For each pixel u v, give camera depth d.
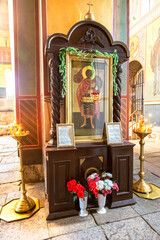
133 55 8.33
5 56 9.37
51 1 2.40
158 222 1.96
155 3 6.67
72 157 2.07
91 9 2.61
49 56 2.07
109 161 2.31
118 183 2.28
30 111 3.04
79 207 2.22
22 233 1.81
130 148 2.29
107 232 1.81
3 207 2.30
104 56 2.25
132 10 8.21
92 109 2.33
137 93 10.30
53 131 2.16
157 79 6.79
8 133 8.86
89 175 2.22
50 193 2.03
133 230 1.83
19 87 2.98
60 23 2.45
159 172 3.51
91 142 2.30
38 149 3.10
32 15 2.93
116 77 2.37
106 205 2.31
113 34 2.80
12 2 2.86
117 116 2.42
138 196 2.56
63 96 2.18
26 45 2.95
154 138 6.53
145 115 7.48
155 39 6.79
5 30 8.52
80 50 2.16
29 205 2.21
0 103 9.48
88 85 2.29
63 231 1.83
